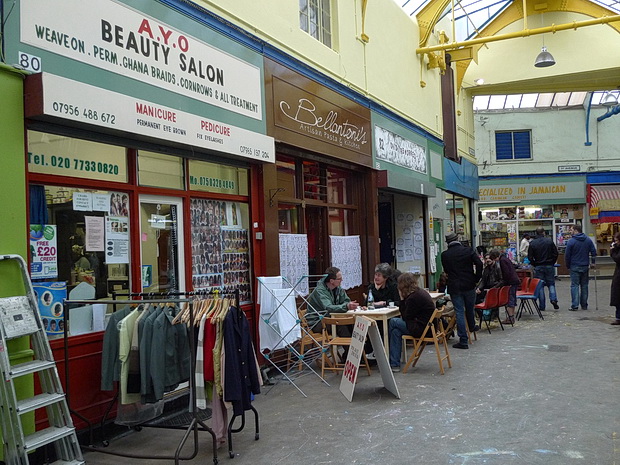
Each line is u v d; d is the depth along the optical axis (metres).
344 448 4.86
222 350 4.84
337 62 10.24
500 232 26.55
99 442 5.29
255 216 7.90
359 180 11.66
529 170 26.39
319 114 9.43
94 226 5.57
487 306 10.05
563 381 6.74
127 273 5.91
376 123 11.88
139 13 5.76
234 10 7.36
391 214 15.27
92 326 5.46
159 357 4.84
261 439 5.23
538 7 18.84
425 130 15.15
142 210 6.17
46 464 4.32
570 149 26.31
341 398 6.50
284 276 8.56
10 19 4.51
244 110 7.41
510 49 19.55
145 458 4.64
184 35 6.39
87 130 5.30
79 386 5.20
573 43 18.78
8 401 3.94
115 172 5.82
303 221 9.30
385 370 6.51
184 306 5.16
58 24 4.89
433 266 15.16
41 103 4.54
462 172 19.00
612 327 10.53
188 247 6.75
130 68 5.62
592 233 26.08
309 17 9.69
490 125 26.70
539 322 11.57
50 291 5.05
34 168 4.95
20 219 4.61
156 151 6.18
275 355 7.93
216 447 4.69
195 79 6.53
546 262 13.45
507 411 5.65
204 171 7.13
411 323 7.58
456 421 5.42
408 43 14.14
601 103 22.86
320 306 8.09
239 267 7.70
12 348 4.45
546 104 26.55
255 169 7.97
